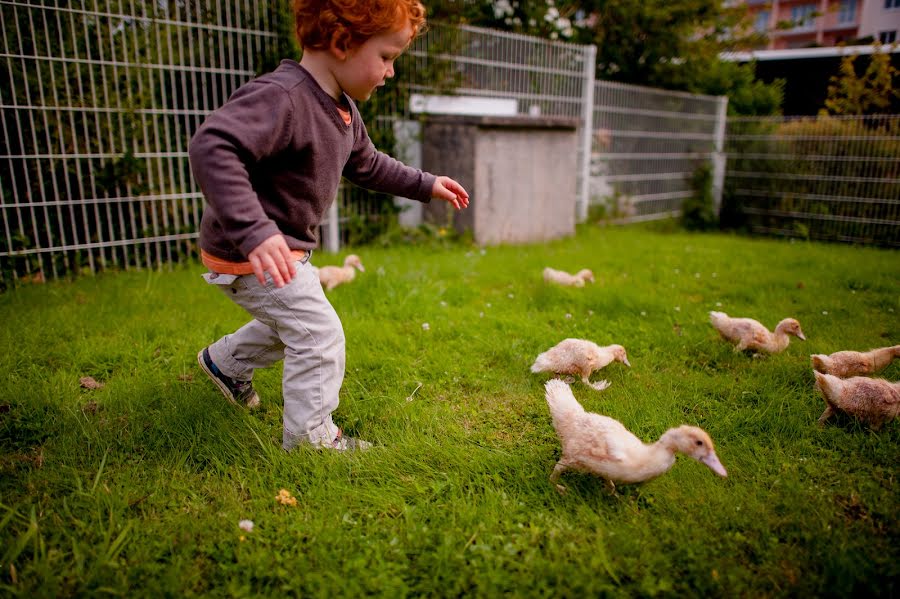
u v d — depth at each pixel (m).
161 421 2.81
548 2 11.41
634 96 10.26
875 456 2.60
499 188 7.78
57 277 5.38
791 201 9.74
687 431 2.14
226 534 2.08
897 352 3.29
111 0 5.39
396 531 2.13
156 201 5.98
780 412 2.97
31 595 1.79
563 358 3.31
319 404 2.52
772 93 13.45
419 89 7.61
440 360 3.62
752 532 2.13
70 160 5.48
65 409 2.93
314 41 2.26
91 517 2.17
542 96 8.94
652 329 4.24
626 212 10.45
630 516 2.21
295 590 1.85
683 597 1.83
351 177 2.89
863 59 10.88
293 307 2.39
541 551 2.04
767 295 5.20
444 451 2.63
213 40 5.99
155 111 5.75
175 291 4.95
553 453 2.66
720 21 12.55
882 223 8.80
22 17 5.04
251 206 2.03
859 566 1.92
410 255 6.75
